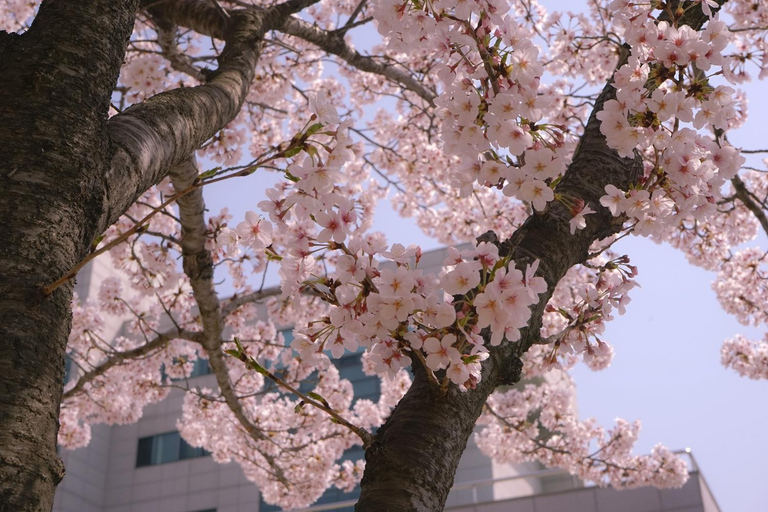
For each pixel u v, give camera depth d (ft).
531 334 8.25
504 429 35.78
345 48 21.16
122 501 77.10
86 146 6.51
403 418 7.00
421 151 31.14
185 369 30.09
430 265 68.44
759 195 29.43
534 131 7.54
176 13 17.03
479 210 31.30
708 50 7.86
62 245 5.89
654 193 8.00
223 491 73.87
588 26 25.80
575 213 7.63
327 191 6.70
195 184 6.01
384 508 6.37
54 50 6.80
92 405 33.53
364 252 6.84
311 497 33.58
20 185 5.89
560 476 64.80
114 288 27.91
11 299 5.36
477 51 7.60
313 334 7.39
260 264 21.97
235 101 10.89
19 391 5.03
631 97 7.78
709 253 29.40
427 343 6.41
